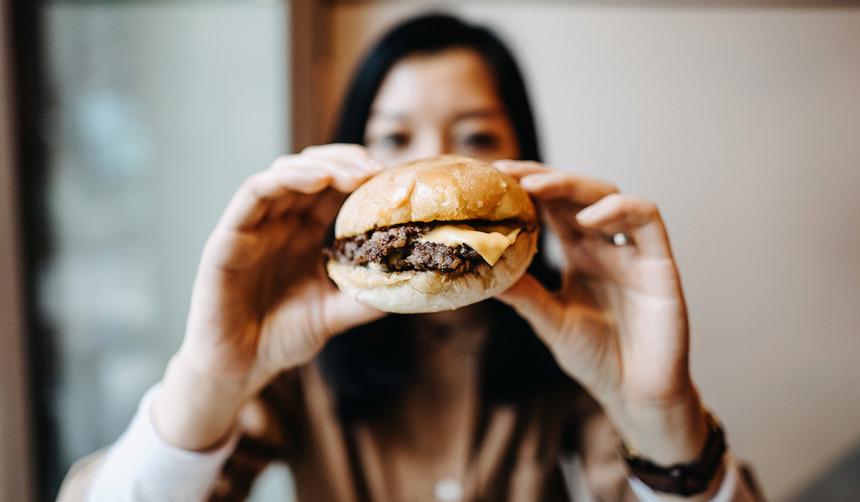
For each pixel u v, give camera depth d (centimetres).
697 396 30
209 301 28
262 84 59
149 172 59
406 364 42
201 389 29
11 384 52
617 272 30
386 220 28
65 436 57
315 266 32
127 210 58
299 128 60
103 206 58
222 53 59
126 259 59
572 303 31
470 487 41
